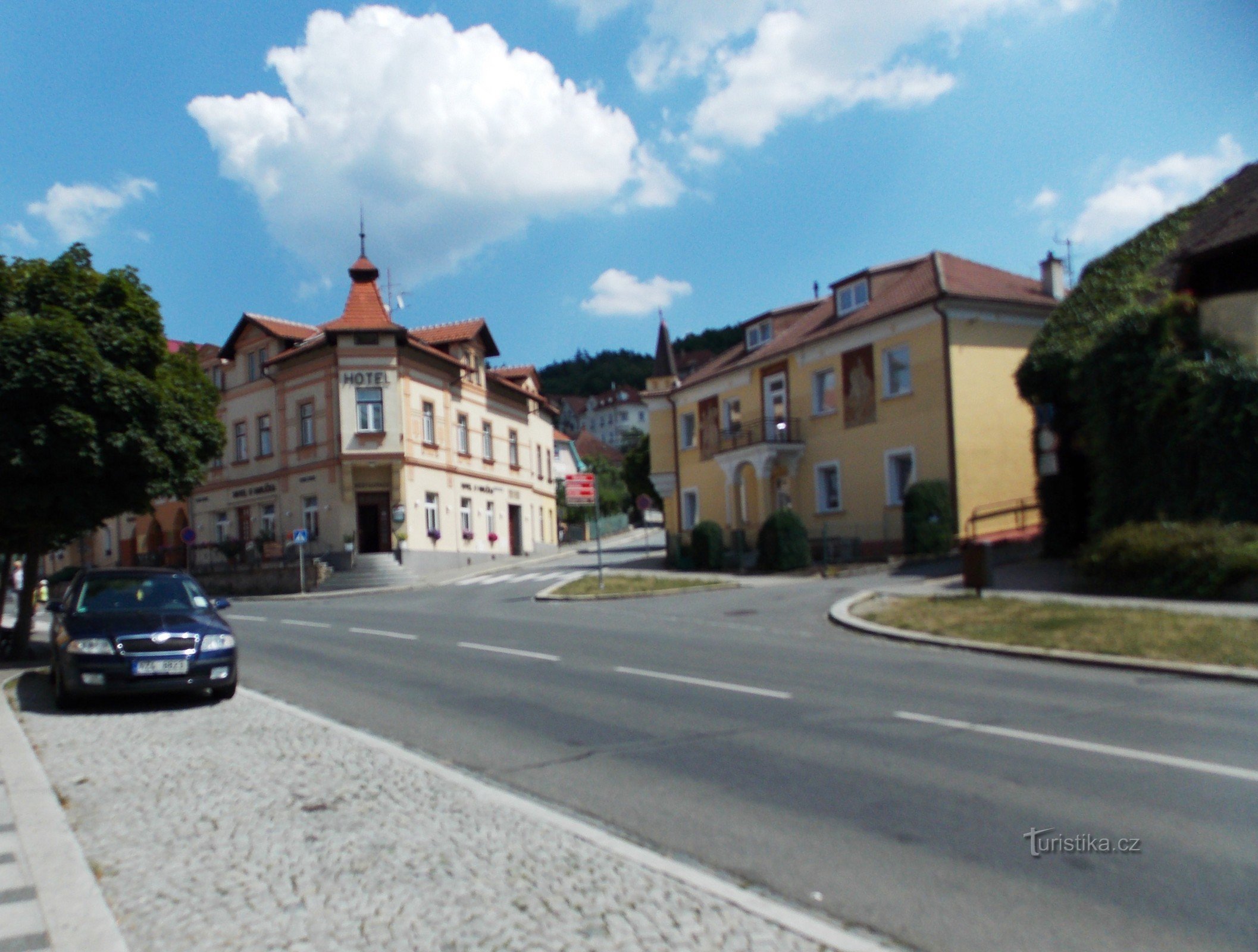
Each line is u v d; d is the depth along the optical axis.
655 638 15.09
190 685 9.73
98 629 9.77
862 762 6.95
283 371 41.72
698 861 5.05
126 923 4.16
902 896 4.51
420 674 12.08
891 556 27.95
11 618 28.62
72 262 14.21
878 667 11.58
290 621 20.97
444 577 38.97
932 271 30.23
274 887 4.56
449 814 5.75
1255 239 17.61
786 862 5.00
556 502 60.84
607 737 8.04
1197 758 6.84
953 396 27.97
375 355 39.09
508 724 8.76
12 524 13.51
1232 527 15.42
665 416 42.19
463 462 44.16
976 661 11.98
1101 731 7.78
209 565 43.59
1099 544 16.72
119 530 55.16
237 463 44.25
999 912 4.30
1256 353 16.86
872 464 30.78
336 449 38.91
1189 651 11.16
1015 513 28.62
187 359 15.79
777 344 36.16
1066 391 21.30
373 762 7.12
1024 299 29.20
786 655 12.79
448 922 4.12
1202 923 4.14
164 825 5.58
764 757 7.17
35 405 12.70
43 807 5.91
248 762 7.17
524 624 18.11
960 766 6.73
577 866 4.83
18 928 4.10
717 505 38.75
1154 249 22.69
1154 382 17.12
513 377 52.66
